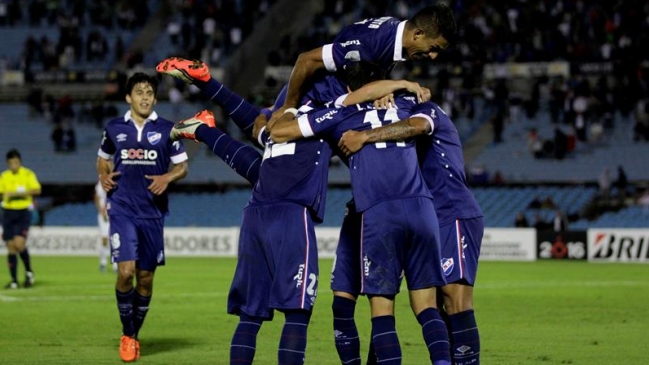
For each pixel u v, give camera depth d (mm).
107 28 80125
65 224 65375
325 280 38094
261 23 77875
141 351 18422
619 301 28812
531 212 60094
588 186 61906
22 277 39375
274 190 12844
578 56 67625
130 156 17797
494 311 25953
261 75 74938
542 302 28469
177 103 71750
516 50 69562
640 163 63156
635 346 19125
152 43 78000
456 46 70375
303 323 12570
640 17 69375
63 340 19969
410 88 13258
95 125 72750
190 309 26406
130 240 17422
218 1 79250
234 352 12680
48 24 81375
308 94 14094
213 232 56750
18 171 33969
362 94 13039
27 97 75250
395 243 12641
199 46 75188
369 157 12828
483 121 68250
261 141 13750
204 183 66375
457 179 13617
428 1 74375
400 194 12688
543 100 68562
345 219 13617
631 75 65938
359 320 23281
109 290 32688
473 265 13555
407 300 28672
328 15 77000
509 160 65000
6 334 20953
